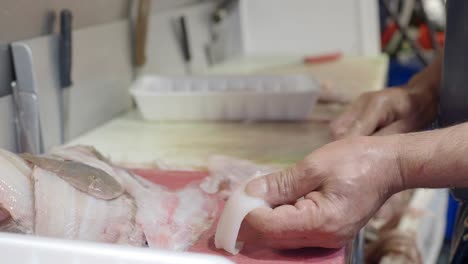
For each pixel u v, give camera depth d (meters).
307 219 0.56
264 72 1.82
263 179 0.60
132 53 1.36
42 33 0.97
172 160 0.97
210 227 0.67
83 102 1.13
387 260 1.10
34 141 0.87
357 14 2.02
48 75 0.99
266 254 0.60
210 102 1.21
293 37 2.11
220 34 1.96
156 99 1.20
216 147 1.05
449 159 0.57
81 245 0.46
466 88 0.72
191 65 1.75
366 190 0.58
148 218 0.64
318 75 1.73
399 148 0.59
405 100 0.88
